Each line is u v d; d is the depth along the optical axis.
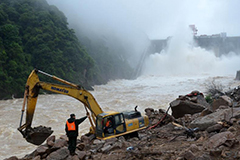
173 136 13.28
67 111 44.53
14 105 52.47
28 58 79.19
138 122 15.31
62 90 14.61
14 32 77.12
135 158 9.64
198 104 20.27
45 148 11.59
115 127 14.44
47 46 83.25
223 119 12.44
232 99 19.95
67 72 84.94
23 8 91.94
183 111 20.20
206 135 11.50
